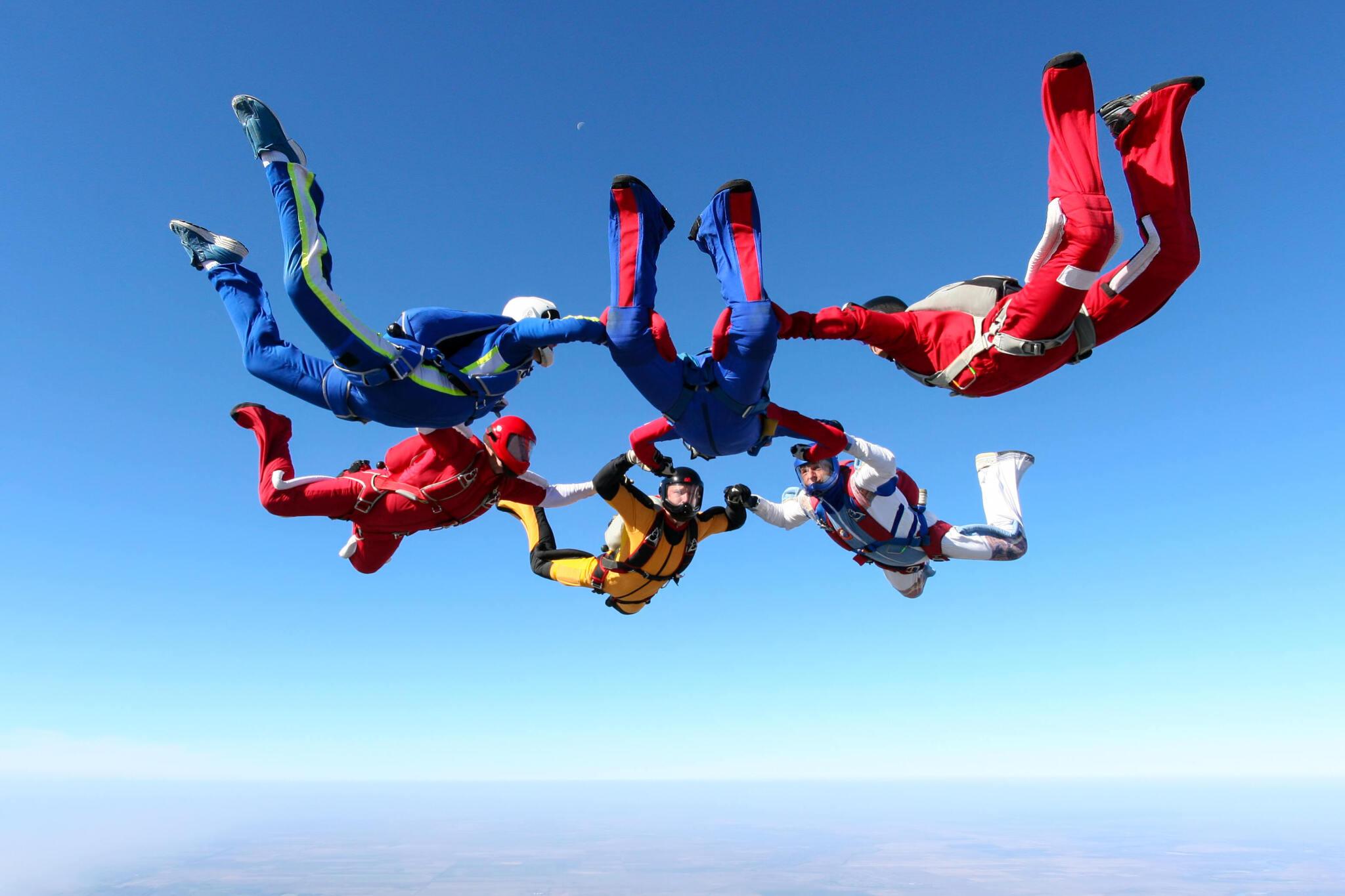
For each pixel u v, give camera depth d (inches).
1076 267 199.0
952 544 331.6
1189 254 216.2
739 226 212.1
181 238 241.4
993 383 231.1
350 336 201.8
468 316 228.5
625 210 205.8
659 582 345.1
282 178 201.0
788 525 350.6
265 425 292.7
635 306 204.4
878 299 251.4
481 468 289.6
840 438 266.8
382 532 317.7
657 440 267.3
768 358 213.3
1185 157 218.1
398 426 234.8
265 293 243.3
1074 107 202.8
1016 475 362.3
